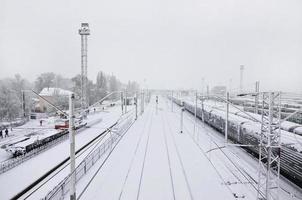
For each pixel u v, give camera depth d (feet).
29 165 65.00
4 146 81.56
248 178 51.78
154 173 54.85
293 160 46.96
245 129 70.44
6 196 47.60
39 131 109.19
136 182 49.90
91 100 240.32
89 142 92.27
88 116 168.86
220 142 84.07
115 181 50.26
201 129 110.73
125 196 44.09
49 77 300.81
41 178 56.54
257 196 41.09
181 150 73.51
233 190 46.19
